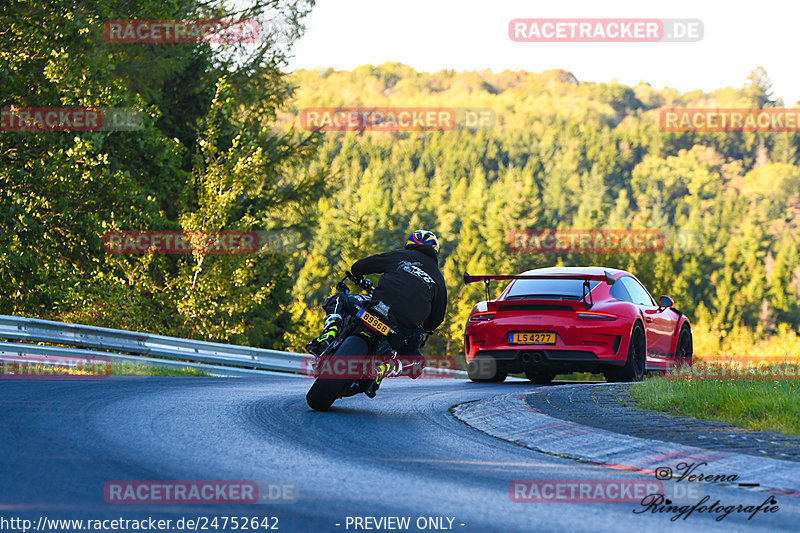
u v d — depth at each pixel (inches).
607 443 731.4
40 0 2544.3
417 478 612.1
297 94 3730.3
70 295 2581.2
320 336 936.3
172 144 2938.0
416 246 984.3
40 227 2536.9
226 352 1966.0
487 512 524.7
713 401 924.6
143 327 2837.1
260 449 702.5
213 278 2930.6
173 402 964.0
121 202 2640.3
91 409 877.8
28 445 677.3
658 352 1487.5
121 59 3181.6
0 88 2495.1
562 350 1334.9
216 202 2970.0
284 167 3754.9
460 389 1253.7
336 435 783.7
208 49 3538.4
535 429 808.3
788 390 988.6
